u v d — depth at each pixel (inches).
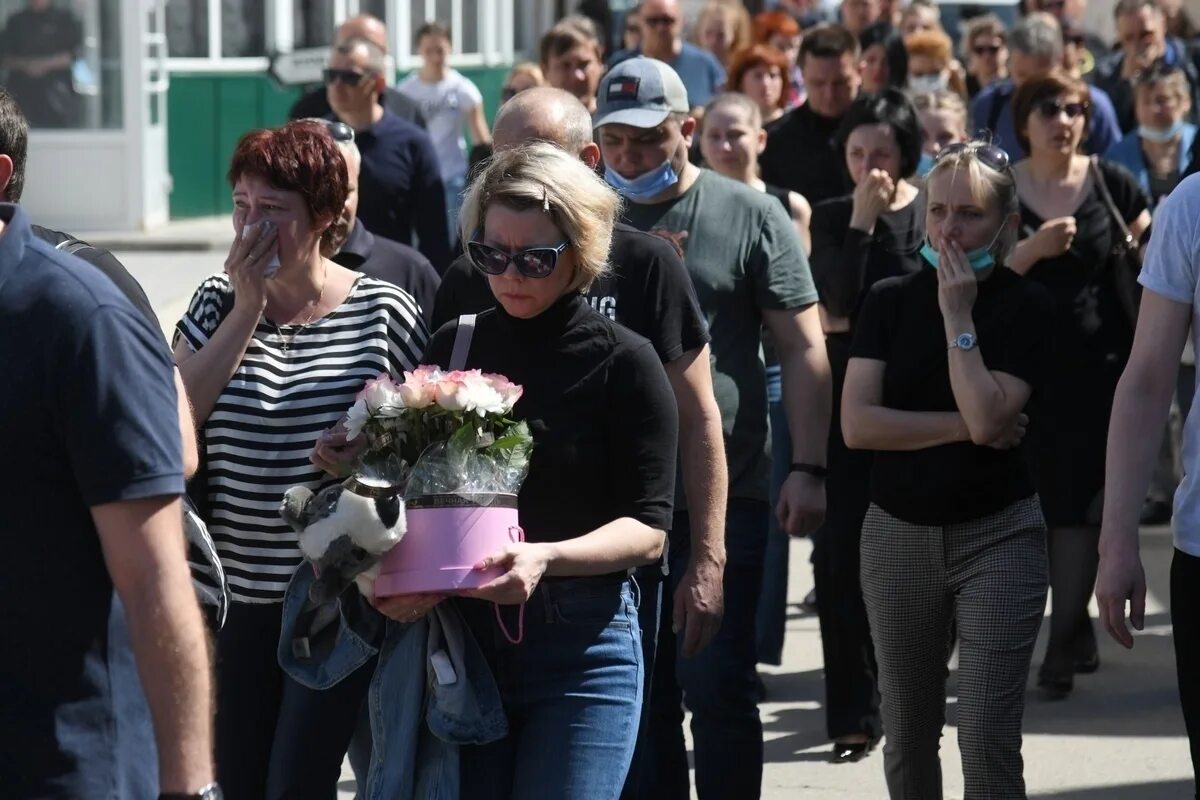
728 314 298.2
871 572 276.7
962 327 264.2
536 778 206.4
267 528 247.9
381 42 541.0
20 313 157.2
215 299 258.7
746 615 289.1
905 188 370.6
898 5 890.7
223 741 248.2
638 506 212.1
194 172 1089.4
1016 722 261.6
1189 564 233.3
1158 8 685.3
